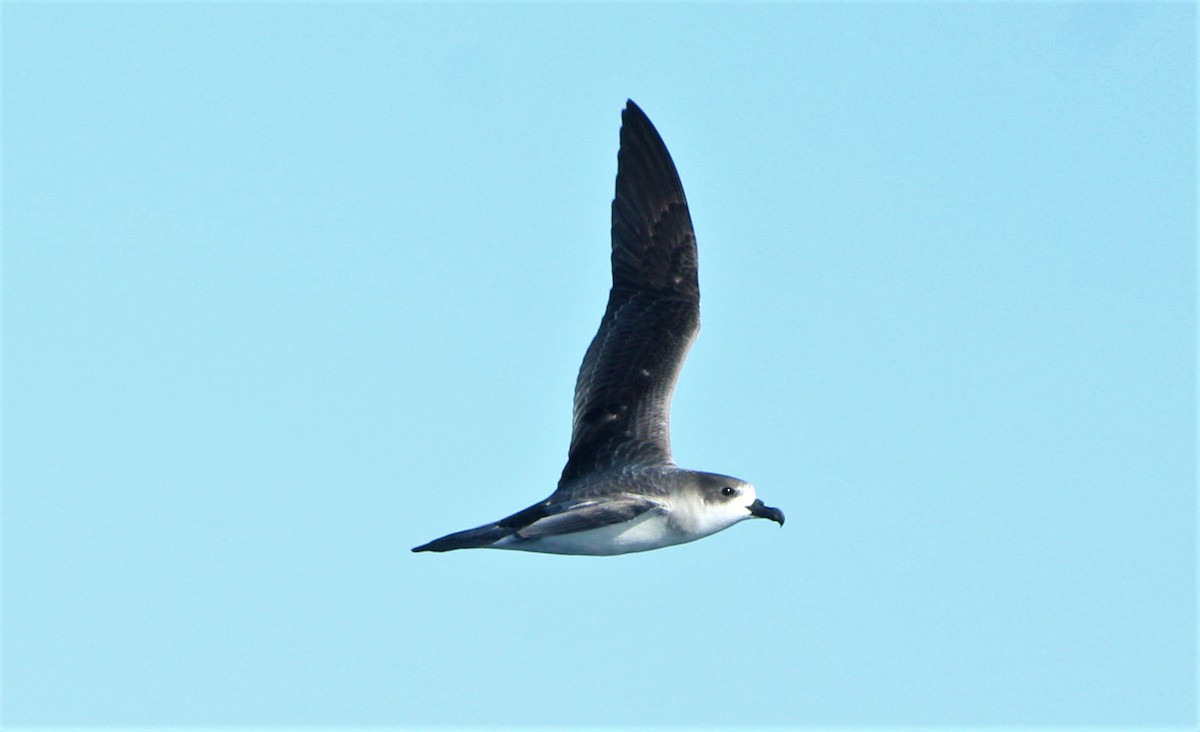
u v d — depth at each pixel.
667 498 20.03
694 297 22.11
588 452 21.06
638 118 22.66
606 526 19.33
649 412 21.28
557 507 19.64
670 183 22.53
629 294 22.19
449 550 19.25
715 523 20.25
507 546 19.25
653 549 20.25
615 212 22.47
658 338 21.83
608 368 21.62
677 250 22.31
